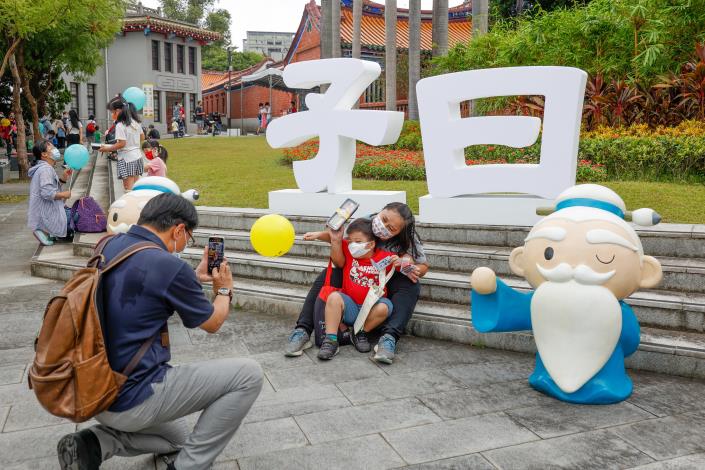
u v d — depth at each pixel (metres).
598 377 3.75
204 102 52.34
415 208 7.53
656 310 4.48
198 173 12.06
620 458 3.12
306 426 3.53
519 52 12.06
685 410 3.65
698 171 8.49
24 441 3.42
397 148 13.77
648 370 4.23
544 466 3.06
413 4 15.84
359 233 4.69
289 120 7.14
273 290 5.89
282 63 37.91
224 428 2.80
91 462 2.71
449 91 6.19
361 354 4.71
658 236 5.22
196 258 6.64
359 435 3.42
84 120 34.06
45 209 8.20
